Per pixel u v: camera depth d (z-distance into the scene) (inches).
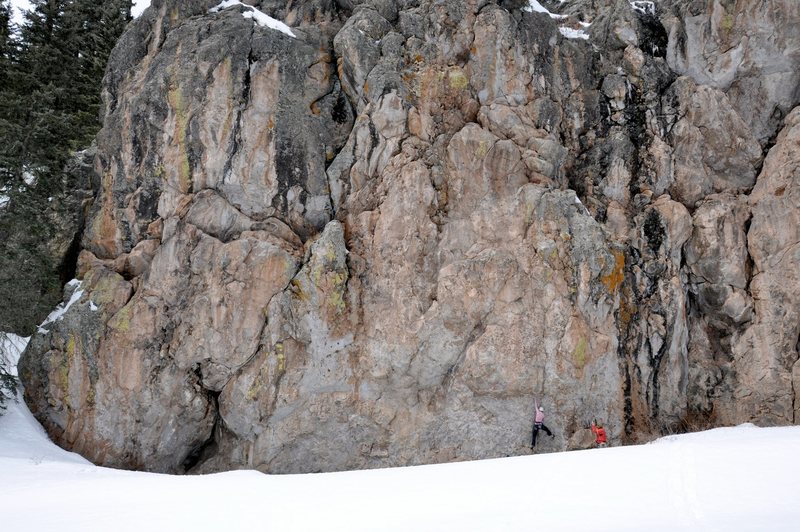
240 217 822.5
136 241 837.2
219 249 792.9
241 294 772.6
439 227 806.5
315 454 767.7
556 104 892.6
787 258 797.9
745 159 864.9
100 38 1162.0
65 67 1117.1
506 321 759.7
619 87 908.0
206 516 403.9
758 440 562.3
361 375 767.7
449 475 507.8
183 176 821.9
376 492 452.8
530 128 853.8
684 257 839.7
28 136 925.8
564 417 754.8
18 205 862.5
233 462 772.0
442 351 759.1
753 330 797.2
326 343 764.0
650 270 816.3
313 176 848.9
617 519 325.7
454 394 764.6
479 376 750.5
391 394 773.9
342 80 891.4
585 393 756.0
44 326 816.9
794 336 778.8
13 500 479.8
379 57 871.7
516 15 898.7
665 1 966.4
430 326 757.9
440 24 883.4
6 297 792.9
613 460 504.7
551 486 421.7
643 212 850.1
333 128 882.1
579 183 886.4
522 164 827.4
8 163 883.4
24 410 784.3
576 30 1003.9
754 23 880.3
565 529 314.0
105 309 792.9
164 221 821.9
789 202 812.6
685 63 919.0
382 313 773.9
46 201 898.7
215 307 770.8
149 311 783.7
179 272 792.9
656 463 471.5
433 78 858.8
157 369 771.4
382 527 346.9
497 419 760.3
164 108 834.2
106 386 774.5
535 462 538.6
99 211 868.0
